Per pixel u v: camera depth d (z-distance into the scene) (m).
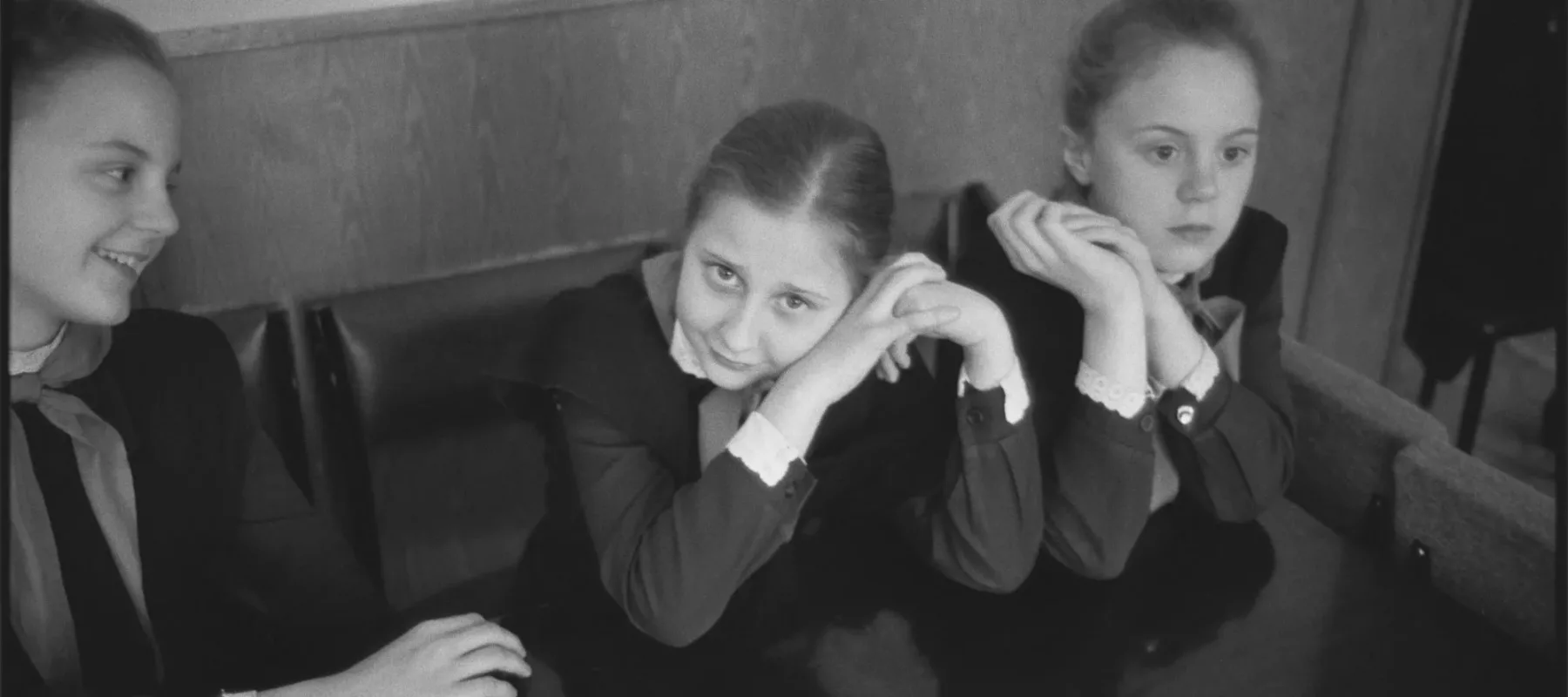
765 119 0.94
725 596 0.93
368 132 1.18
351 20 1.13
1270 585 0.98
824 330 0.97
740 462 0.94
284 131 1.15
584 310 1.05
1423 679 0.89
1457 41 1.53
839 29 1.27
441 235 1.23
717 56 1.26
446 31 1.17
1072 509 1.00
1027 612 0.95
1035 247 1.05
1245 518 1.06
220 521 1.05
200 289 1.17
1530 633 1.02
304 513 1.07
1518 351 1.66
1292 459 1.12
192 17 1.08
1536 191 1.57
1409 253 1.67
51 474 0.96
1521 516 1.02
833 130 0.94
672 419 1.03
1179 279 1.17
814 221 0.93
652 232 1.30
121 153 0.95
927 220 1.28
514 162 1.24
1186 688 0.88
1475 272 1.65
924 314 0.95
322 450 1.13
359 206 1.21
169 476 1.02
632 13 1.21
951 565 0.98
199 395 1.04
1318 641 0.92
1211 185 1.14
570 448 1.03
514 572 1.14
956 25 1.30
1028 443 1.00
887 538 1.02
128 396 1.00
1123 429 1.02
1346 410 1.17
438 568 1.14
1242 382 1.19
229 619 1.04
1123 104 1.14
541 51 1.20
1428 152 1.62
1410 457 1.10
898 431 1.08
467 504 1.15
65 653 0.97
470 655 0.88
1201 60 1.12
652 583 0.93
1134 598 0.97
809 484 0.96
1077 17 1.31
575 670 0.88
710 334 0.98
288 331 1.11
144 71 0.96
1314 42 1.52
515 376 1.04
